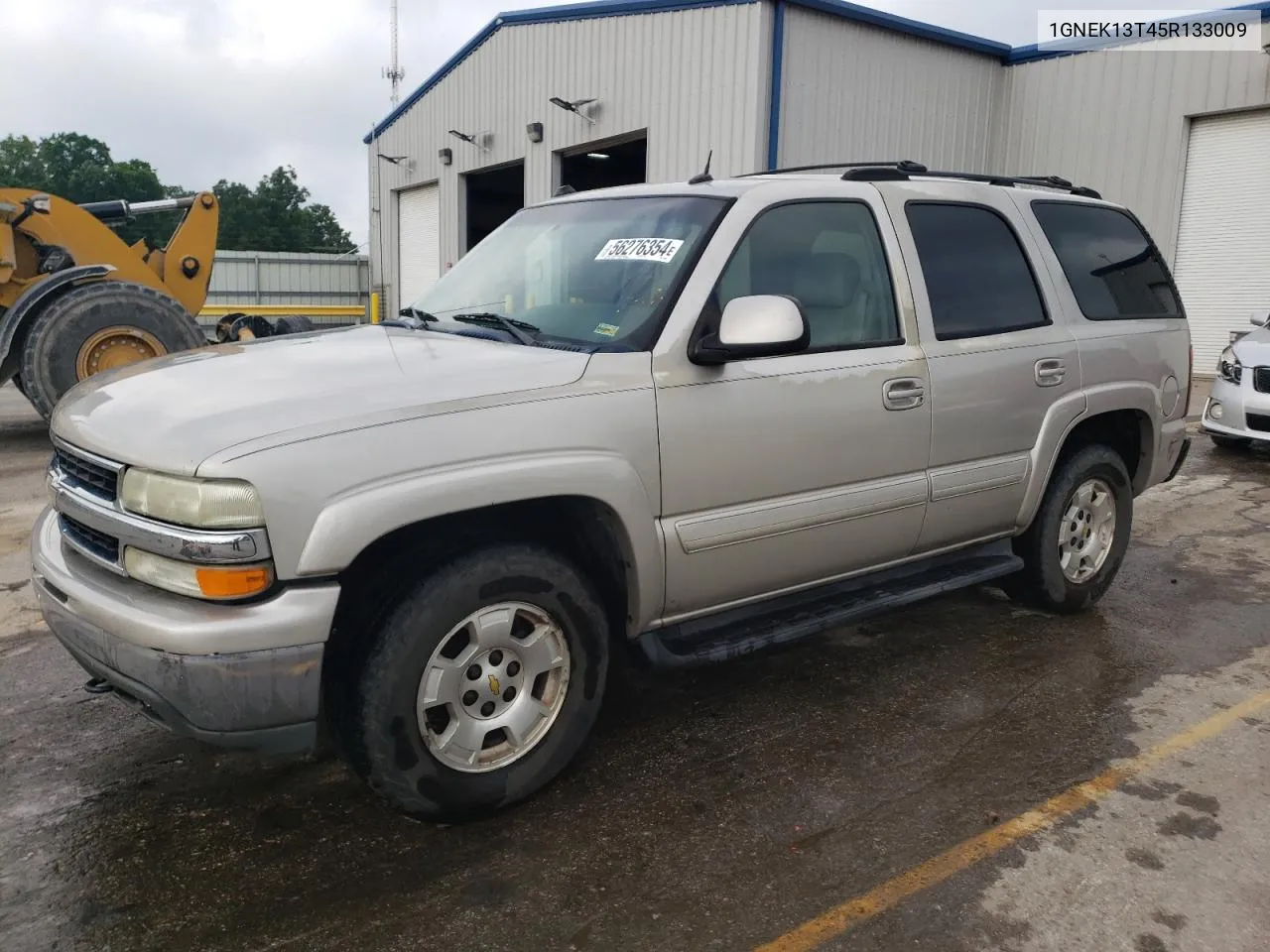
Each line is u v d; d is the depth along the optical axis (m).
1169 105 15.84
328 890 2.73
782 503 3.52
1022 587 4.84
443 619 2.81
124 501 2.68
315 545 2.54
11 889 2.72
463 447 2.77
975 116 17.17
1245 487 8.09
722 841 2.98
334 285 29.27
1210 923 2.61
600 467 3.01
